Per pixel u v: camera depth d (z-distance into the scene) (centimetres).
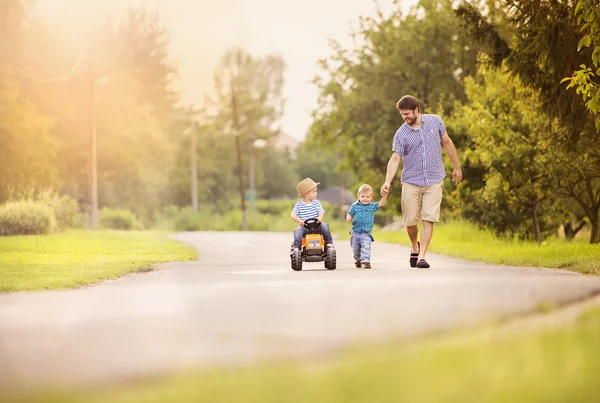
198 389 476
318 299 1019
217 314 882
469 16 2556
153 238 3997
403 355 577
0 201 6538
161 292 1169
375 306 931
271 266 1902
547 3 2159
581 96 2194
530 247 2447
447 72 6147
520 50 2173
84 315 891
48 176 7075
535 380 486
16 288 1252
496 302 939
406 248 2806
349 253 2530
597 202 3388
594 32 1748
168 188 13400
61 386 505
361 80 6406
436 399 445
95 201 6594
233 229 10419
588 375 496
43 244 3195
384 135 6206
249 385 484
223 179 15425
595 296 983
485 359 550
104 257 2311
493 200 3250
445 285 1165
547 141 2898
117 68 10062
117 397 466
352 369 527
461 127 3772
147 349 651
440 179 1738
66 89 9000
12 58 7231
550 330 673
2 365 584
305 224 1739
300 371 526
